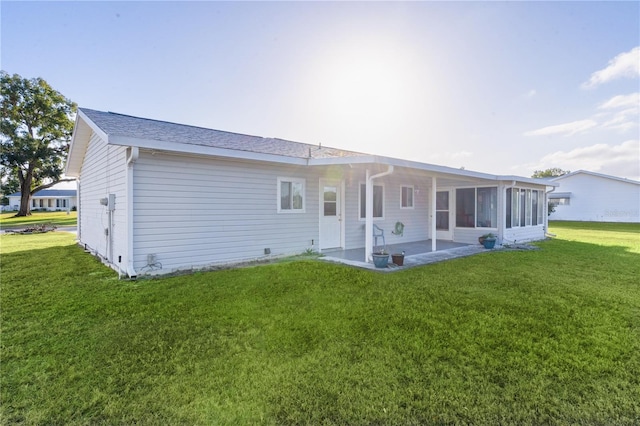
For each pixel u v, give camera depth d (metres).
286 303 4.43
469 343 3.18
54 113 26.80
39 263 7.44
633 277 6.01
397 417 2.11
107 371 2.67
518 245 10.69
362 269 6.62
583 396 2.34
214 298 4.64
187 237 6.50
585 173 26.09
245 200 7.35
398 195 11.23
